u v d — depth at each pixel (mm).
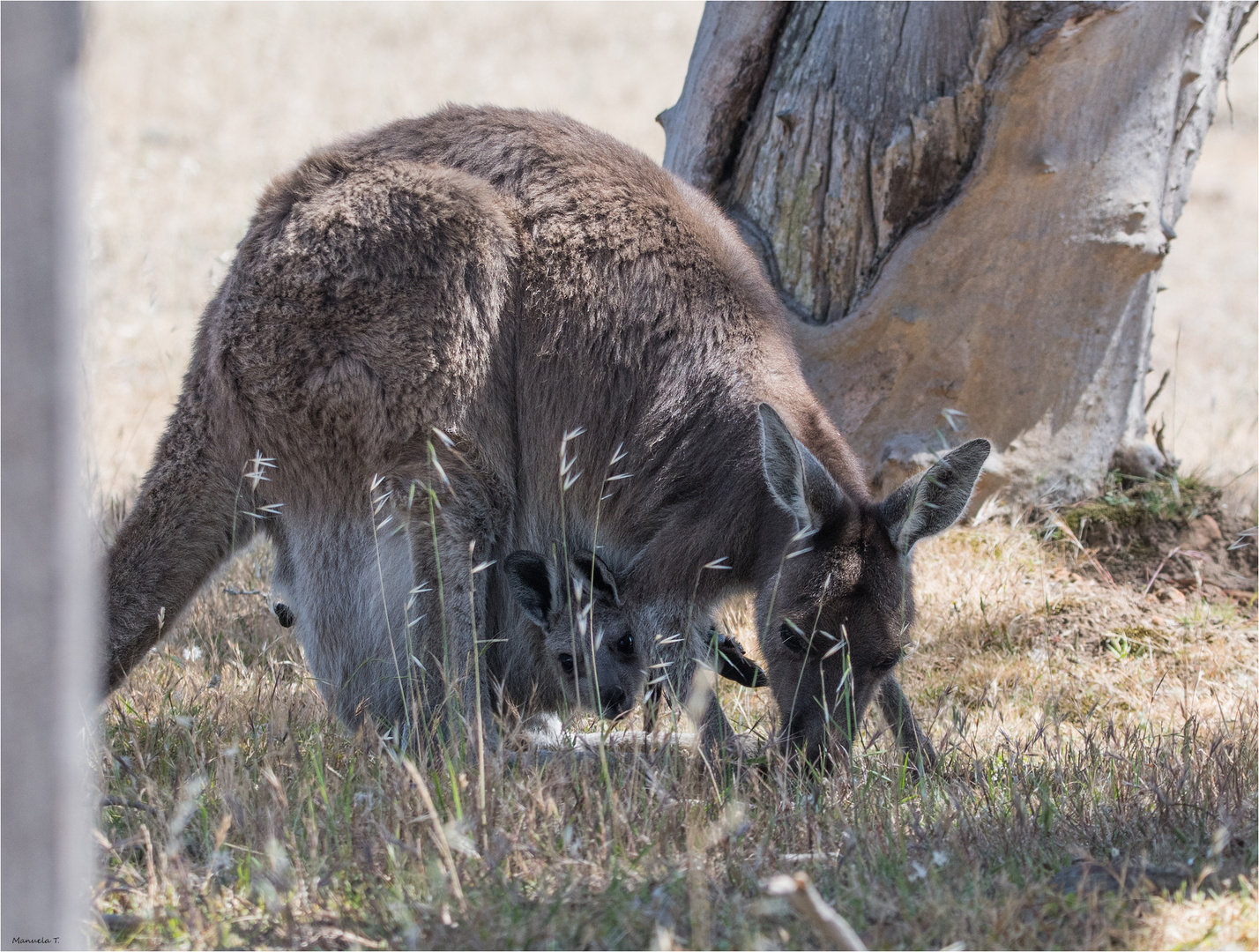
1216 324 35000
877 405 16625
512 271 12477
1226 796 10023
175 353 28078
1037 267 16391
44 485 5047
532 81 59094
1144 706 13945
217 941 7988
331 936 7988
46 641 5121
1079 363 16969
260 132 47844
